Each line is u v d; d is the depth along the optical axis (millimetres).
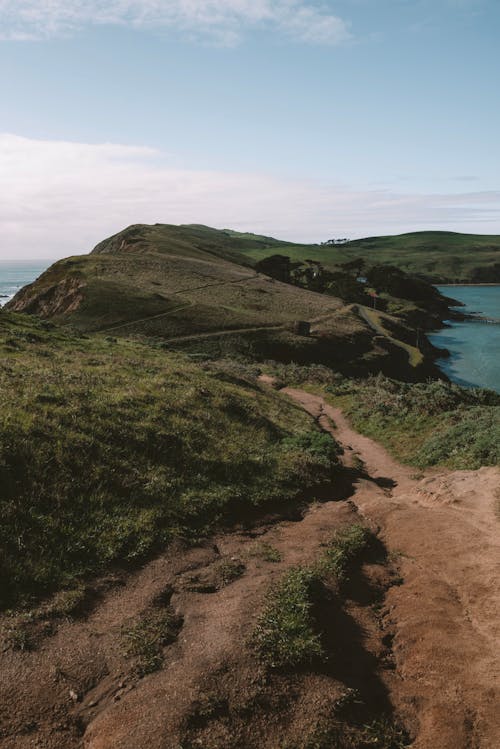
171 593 8883
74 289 90438
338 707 6266
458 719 6238
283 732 5875
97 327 76125
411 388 36344
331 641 7688
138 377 22453
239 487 14062
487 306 174500
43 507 10352
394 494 16797
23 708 6129
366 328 96375
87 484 11531
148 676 6672
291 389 44094
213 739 5695
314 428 25500
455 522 12219
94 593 8664
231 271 135875
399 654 7695
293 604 8148
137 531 10656
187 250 166875
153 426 15375
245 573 9719
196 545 10852
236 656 6926
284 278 170500
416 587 9508
